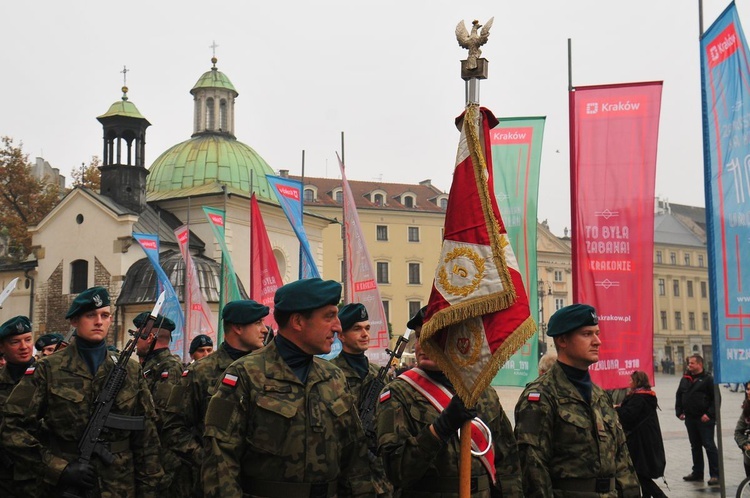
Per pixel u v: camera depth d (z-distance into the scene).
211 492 4.46
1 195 52.94
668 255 92.06
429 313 5.02
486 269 4.86
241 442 4.61
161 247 42.88
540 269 82.12
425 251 77.12
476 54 5.08
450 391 5.33
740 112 9.16
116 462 6.78
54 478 6.37
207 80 50.97
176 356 10.16
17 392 6.57
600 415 6.11
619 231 9.96
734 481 14.77
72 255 42.94
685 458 18.09
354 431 4.98
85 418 6.71
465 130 5.05
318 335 4.88
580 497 5.86
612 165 10.07
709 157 9.38
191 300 18.97
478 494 5.14
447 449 5.15
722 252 9.17
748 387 11.35
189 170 47.53
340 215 76.69
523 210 10.55
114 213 41.72
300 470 4.63
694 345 92.50
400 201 79.94
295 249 47.62
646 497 10.85
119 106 44.19
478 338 4.87
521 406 6.09
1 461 7.08
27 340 8.11
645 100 10.02
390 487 5.70
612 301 9.95
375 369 8.43
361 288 12.40
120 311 39.06
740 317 9.06
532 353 10.41
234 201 45.06
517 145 10.64
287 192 15.07
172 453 7.46
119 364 6.93
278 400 4.69
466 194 5.02
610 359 9.91
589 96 10.20
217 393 4.70
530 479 5.83
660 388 51.91
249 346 7.80
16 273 44.88
